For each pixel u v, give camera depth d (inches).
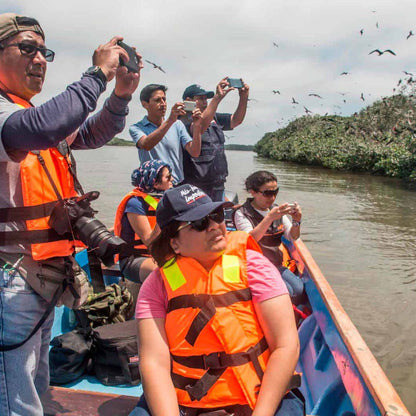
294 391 64.5
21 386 64.3
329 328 102.0
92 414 81.2
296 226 143.8
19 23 61.5
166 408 57.7
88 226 67.4
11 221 63.0
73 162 74.7
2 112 57.4
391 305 209.9
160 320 63.0
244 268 62.8
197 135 148.9
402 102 1168.2
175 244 64.1
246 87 170.4
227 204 62.5
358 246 319.9
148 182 119.4
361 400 72.0
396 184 731.4
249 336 60.1
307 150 1222.9
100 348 102.0
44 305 67.7
